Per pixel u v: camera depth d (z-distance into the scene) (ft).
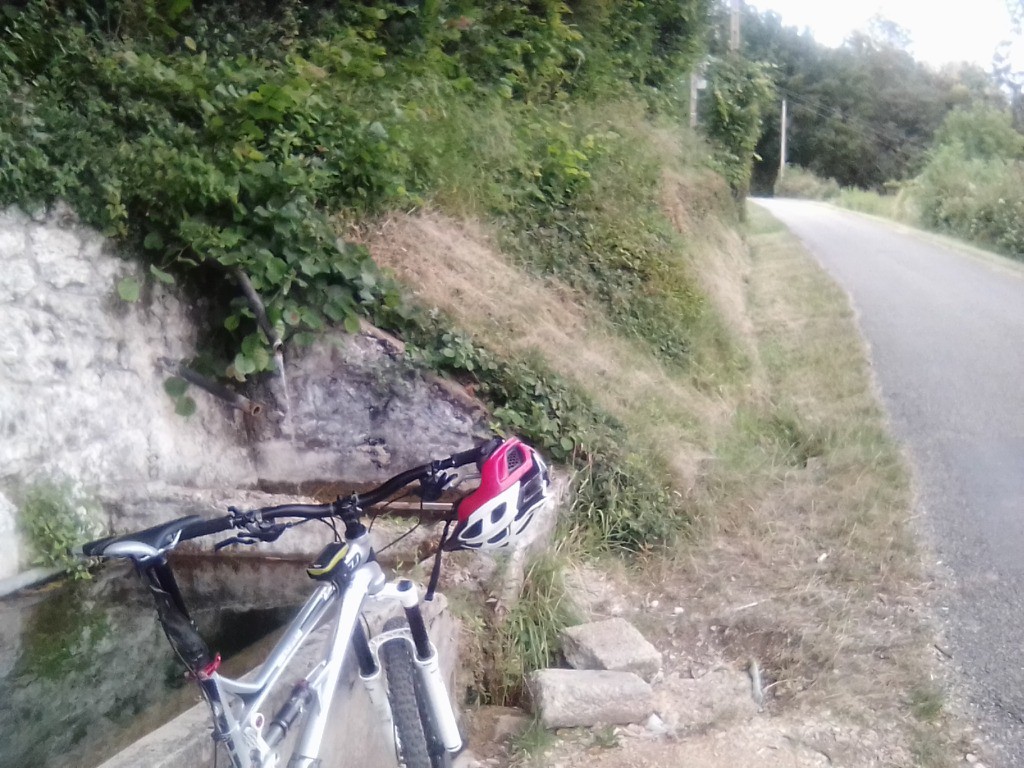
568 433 16.99
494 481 7.89
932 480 18.81
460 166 23.21
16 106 14.73
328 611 8.57
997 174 68.59
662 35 47.37
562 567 14.49
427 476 8.37
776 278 41.73
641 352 23.54
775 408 23.44
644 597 15.21
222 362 16.61
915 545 15.99
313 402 16.43
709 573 15.74
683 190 38.29
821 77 185.78
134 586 14.29
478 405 16.49
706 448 19.92
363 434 16.40
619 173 30.91
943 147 90.74
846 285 39.70
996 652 12.89
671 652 13.75
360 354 16.28
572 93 35.01
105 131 15.87
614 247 26.71
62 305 14.79
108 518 15.24
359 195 19.47
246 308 15.79
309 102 19.20
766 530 17.08
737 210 56.03
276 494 15.89
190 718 8.41
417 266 18.90
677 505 17.28
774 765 10.91
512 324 19.08
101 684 10.93
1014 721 11.44
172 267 16.16
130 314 15.65
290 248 15.98
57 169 14.62
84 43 17.08
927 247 56.59
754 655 13.43
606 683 12.05
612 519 16.53
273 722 7.37
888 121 187.11
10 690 10.82
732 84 55.93
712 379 24.45
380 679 8.70
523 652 13.12
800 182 152.76
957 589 14.64
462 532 8.02
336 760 9.11
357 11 24.81
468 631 12.78
